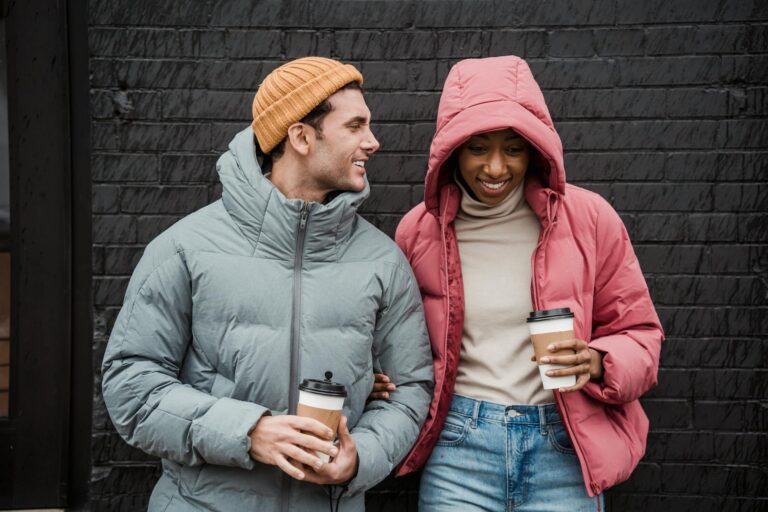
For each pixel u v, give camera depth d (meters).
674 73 2.57
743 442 2.59
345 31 2.60
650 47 2.57
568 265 2.04
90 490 2.62
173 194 2.62
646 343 2.04
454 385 2.13
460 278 2.10
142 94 2.60
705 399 2.59
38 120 2.63
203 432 1.74
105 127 2.60
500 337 2.09
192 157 2.61
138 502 2.62
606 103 2.58
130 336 1.84
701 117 2.57
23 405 2.64
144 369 1.83
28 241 2.64
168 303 1.86
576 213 2.10
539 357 1.89
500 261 2.12
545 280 2.03
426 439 2.11
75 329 2.67
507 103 1.97
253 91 2.61
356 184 1.90
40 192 2.64
